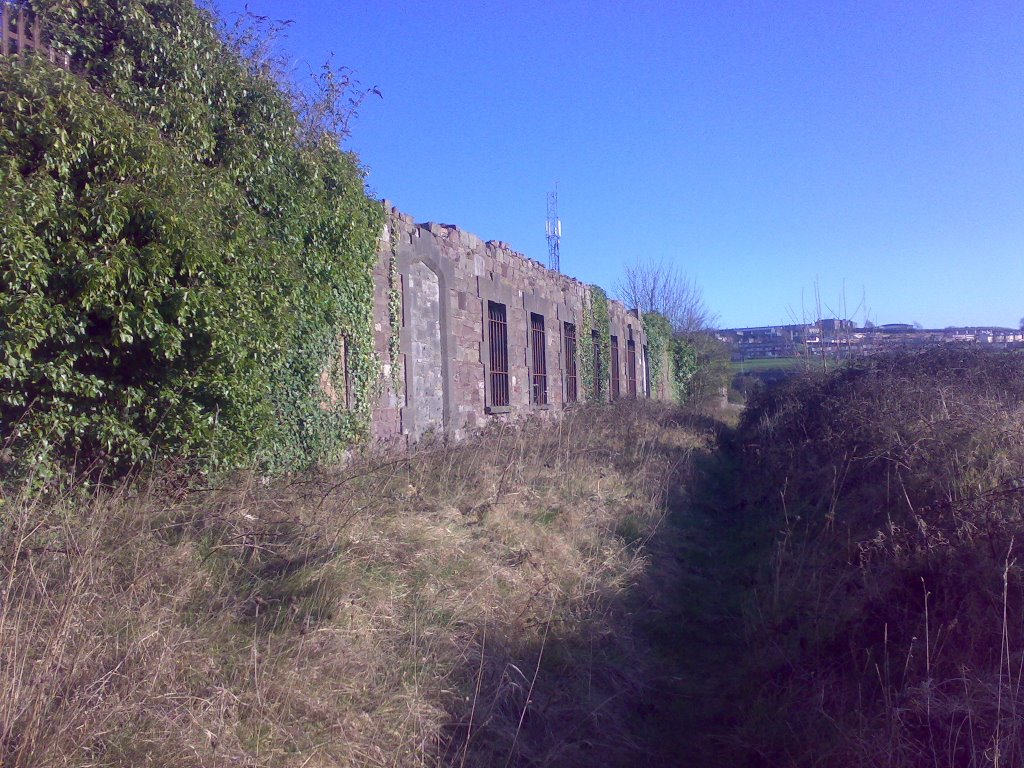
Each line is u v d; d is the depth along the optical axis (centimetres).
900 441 677
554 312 1848
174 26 724
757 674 537
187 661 405
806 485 852
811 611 562
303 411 842
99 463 589
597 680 537
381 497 723
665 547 830
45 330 538
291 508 647
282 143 809
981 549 477
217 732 363
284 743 378
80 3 680
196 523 579
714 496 1153
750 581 729
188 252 605
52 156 560
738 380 3819
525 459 1026
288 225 805
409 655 475
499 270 1515
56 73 575
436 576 584
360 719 409
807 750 430
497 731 443
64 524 489
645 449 1288
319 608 487
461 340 1329
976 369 1027
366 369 985
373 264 995
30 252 524
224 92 758
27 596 425
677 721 513
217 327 625
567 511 827
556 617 589
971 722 369
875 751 394
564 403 1889
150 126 639
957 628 443
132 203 585
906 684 425
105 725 341
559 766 440
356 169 935
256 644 435
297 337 823
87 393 573
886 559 535
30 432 549
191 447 638
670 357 3384
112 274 557
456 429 1271
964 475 575
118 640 404
